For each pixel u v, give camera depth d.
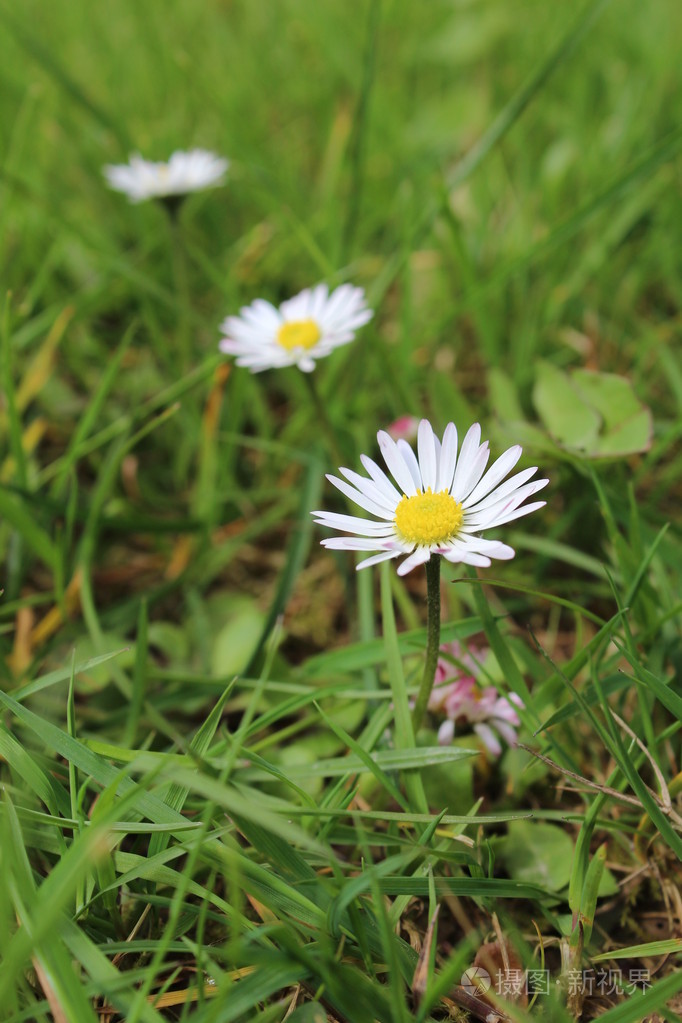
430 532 0.16
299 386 0.24
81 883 0.16
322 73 0.33
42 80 0.30
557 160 0.27
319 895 0.16
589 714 0.16
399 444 0.17
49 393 0.24
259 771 0.17
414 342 0.25
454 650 0.19
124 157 0.27
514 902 0.17
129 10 0.35
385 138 0.30
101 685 0.19
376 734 0.17
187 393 0.24
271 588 0.22
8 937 0.15
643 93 0.28
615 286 0.26
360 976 0.15
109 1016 0.16
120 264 0.24
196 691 0.19
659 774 0.16
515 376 0.24
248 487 0.24
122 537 0.23
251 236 0.27
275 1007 0.15
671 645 0.18
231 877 0.14
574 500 0.20
